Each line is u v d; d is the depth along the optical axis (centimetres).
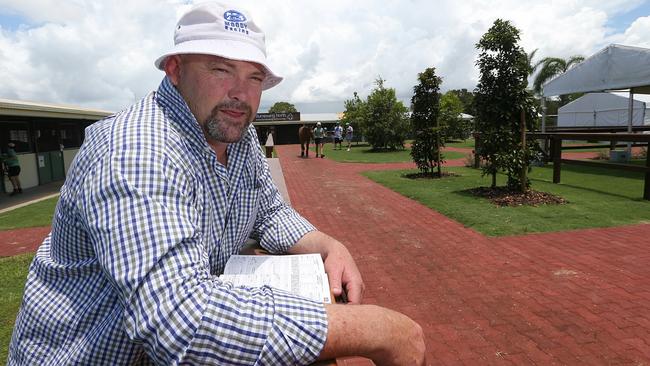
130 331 94
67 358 118
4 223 884
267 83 148
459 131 3616
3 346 341
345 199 1003
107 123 118
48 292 125
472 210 801
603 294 428
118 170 100
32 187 1474
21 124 1429
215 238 135
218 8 126
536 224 686
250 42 127
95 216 99
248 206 153
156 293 92
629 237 607
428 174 1343
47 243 141
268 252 179
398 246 615
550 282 462
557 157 1089
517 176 935
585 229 654
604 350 333
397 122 2738
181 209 104
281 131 4978
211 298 94
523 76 884
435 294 448
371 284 482
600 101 2828
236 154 146
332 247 164
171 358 92
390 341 106
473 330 372
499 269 507
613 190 977
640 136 855
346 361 332
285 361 94
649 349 332
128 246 94
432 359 332
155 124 114
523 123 900
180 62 126
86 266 119
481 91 929
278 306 98
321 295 121
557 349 338
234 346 92
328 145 3844
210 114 125
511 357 330
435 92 1288
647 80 1273
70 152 1753
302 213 869
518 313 398
